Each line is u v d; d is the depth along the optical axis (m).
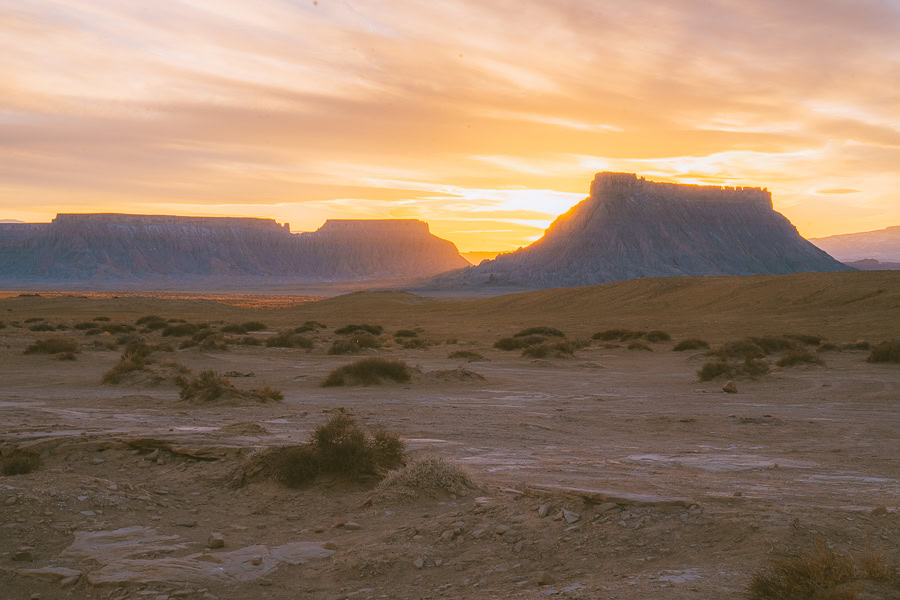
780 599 5.58
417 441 15.27
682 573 6.25
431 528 8.09
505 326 81.56
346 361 39.66
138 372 27.88
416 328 78.06
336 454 10.84
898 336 58.94
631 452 14.38
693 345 48.25
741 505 7.95
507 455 13.76
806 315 81.31
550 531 7.54
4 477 9.95
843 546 6.65
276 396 23.06
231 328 71.56
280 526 8.93
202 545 8.10
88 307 116.69
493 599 6.19
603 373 33.91
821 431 17.45
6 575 7.11
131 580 6.90
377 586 6.84
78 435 13.33
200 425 16.77
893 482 11.23
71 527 8.43
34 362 35.12
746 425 18.39
